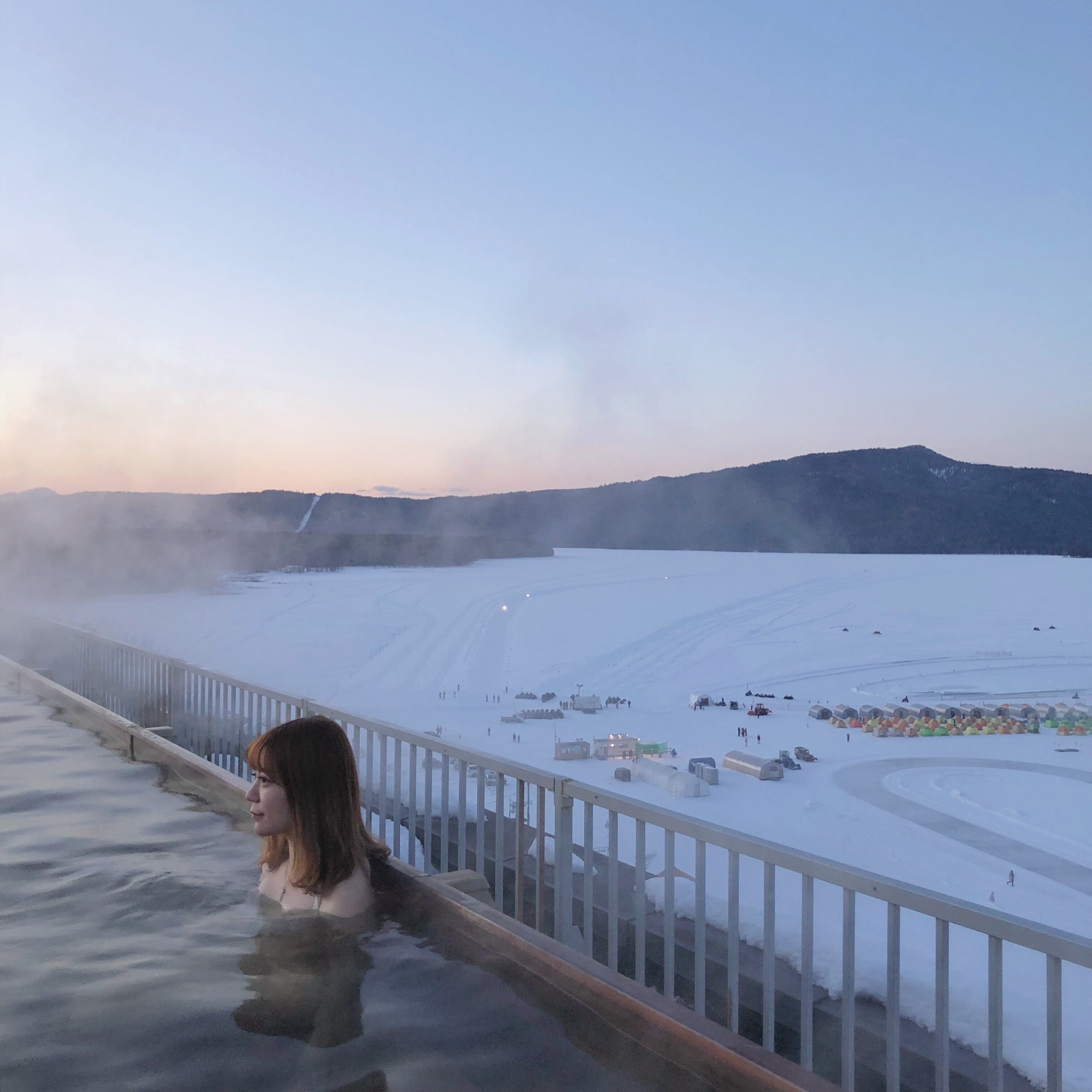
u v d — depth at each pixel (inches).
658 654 4062.5
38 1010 76.4
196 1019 74.8
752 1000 158.1
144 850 126.6
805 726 2824.8
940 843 1547.7
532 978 81.6
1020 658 4271.7
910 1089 139.1
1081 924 1156.5
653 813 94.9
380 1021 74.9
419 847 194.9
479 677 3225.9
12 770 178.2
